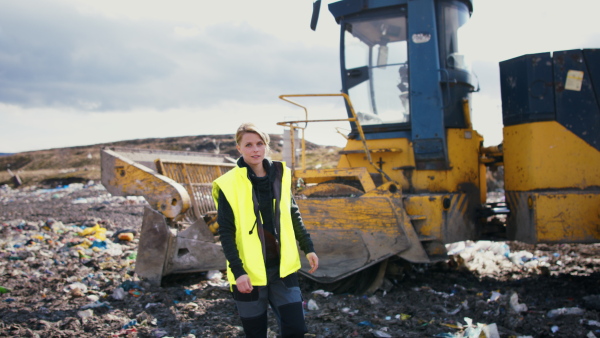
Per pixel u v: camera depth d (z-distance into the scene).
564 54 5.30
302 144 6.17
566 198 5.08
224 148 73.31
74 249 7.86
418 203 5.46
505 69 5.70
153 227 5.66
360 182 5.70
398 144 5.93
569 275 6.04
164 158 6.76
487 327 3.81
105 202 17.58
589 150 5.21
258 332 2.82
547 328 3.96
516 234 5.58
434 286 5.60
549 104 5.30
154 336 3.99
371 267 5.48
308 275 5.38
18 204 18.42
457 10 6.11
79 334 4.05
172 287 5.59
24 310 4.63
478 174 6.04
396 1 5.87
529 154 5.38
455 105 5.89
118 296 5.13
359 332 3.97
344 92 6.28
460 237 5.63
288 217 2.89
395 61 5.96
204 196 6.86
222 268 5.85
